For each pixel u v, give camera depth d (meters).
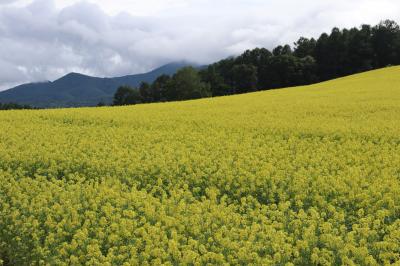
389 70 56.72
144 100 105.75
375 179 12.76
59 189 12.29
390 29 101.06
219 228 9.68
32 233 9.91
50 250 9.25
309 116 24.30
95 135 20.12
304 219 9.96
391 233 8.92
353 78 52.06
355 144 17.11
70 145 18.28
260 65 109.75
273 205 10.86
